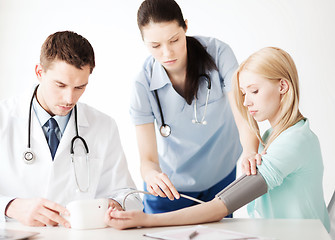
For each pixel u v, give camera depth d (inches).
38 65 62.3
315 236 41.4
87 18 132.9
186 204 82.6
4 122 65.0
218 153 80.1
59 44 58.4
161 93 76.2
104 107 132.0
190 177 81.0
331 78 115.3
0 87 137.8
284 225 47.4
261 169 53.7
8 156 63.8
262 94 59.2
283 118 59.1
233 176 83.7
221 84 77.0
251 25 120.9
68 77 57.8
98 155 68.7
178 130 77.9
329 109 115.3
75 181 65.7
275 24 119.3
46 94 61.1
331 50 115.5
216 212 51.0
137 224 48.3
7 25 137.2
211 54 75.7
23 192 63.9
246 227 46.9
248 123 64.3
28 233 43.6
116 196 64.7
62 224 50.2
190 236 41.1
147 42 67.1
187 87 74.1
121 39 131.0
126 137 130.6
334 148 114.3
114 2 131.1
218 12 123.0
